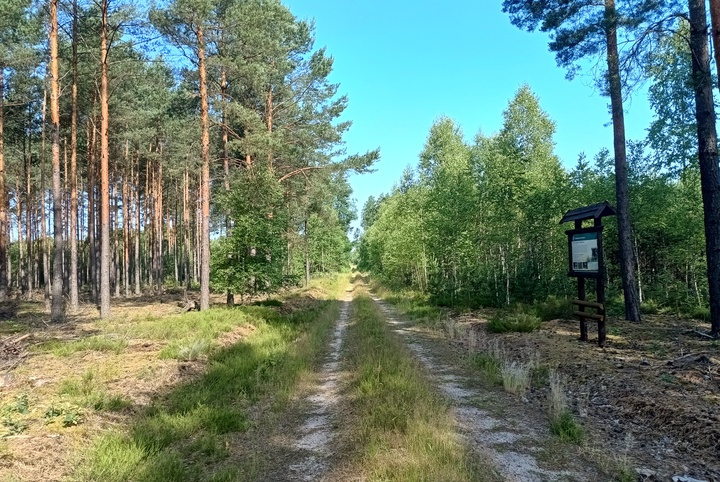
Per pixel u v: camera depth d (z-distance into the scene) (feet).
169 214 126.52
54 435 15.69
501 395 22.48
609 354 27.63
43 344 32.99
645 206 52.70
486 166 65.31
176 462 14.37
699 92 32.14
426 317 52.60
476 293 61.36
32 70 64.90
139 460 14.39
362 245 232.53
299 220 92.48
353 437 16.76
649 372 22.80
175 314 56.54
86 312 63.98
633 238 57.41
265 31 60.29
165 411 19.12
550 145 86.43
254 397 22.16
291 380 25.20
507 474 13.64
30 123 85.05
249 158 68.39
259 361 29.09
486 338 38.11
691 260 51.08
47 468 13.42
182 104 70.23
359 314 57.82
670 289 52.03
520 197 57.47
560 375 24.85
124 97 76.79
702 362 23.30
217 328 39.32
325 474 14.12
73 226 65.82
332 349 36.96
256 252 62.13
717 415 16.44
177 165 68.28
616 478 13.34
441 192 67.77
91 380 22.99
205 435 17.25
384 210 131.54
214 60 55.21
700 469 13.65
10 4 56.08
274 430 18.30
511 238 59.47
